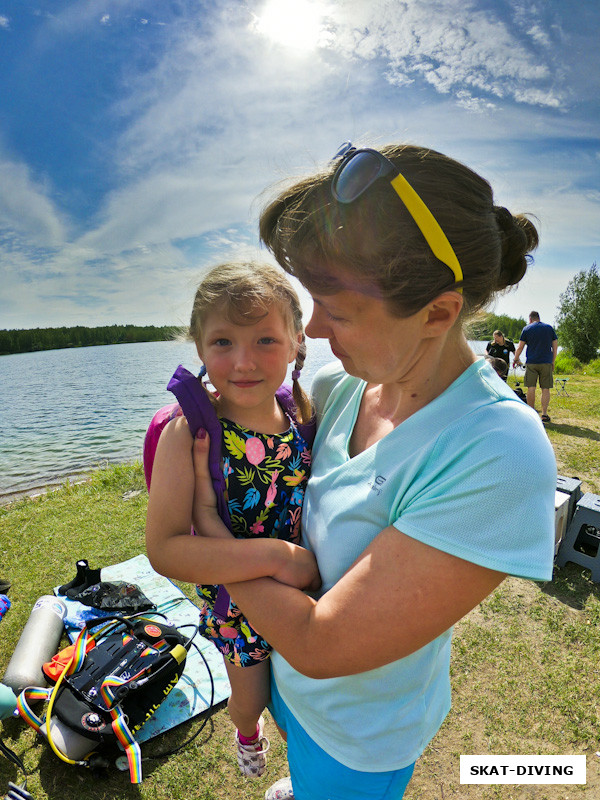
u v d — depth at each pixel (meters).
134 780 2.57
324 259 0.87
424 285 0.84
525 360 10.02
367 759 1.18
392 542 0.95
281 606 1.06
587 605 3.97
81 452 9.77
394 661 1.03
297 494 1.40
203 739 2.91
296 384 1.50
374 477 1.08
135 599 3.88
